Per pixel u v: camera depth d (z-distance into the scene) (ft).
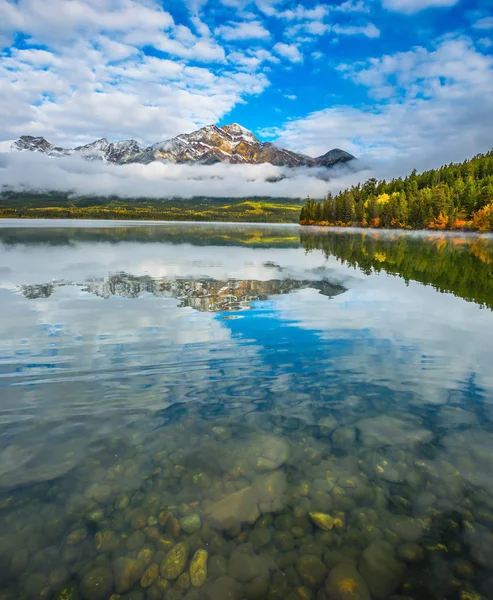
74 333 32.35
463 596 10.55
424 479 14.80
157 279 60.90
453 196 411.75
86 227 285.23
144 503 13.56
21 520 12.69
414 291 53.42
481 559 11.57
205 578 11.03
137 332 32.86
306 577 11.12
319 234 259.19
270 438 17.39
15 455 15.85
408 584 10.89
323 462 15.80
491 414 19.63
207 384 22.93
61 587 10.67
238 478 14.84
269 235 228.43
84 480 14.56
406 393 21.93
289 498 13.94
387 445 16.90
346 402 20.81
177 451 16.38
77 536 12.20
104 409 19.77
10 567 11.17
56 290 51.29
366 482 14.69
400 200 438.40
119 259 88.28
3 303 43.52
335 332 33.40
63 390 21.83
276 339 31.37
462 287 56.95
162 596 10.55
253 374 24.40
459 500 13.79
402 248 140.56
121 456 15.97
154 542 12.09
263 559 11.65
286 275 67.56
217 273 68.49
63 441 16.93
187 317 38.17
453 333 33.37
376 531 12.59
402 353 28.30
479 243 176.45
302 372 24.76
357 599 10.49
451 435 17.67
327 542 12.21
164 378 23.66
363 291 53.11
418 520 12.98
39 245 121.60
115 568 11.22
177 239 169.99
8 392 21.43
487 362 26.71
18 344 29.40
